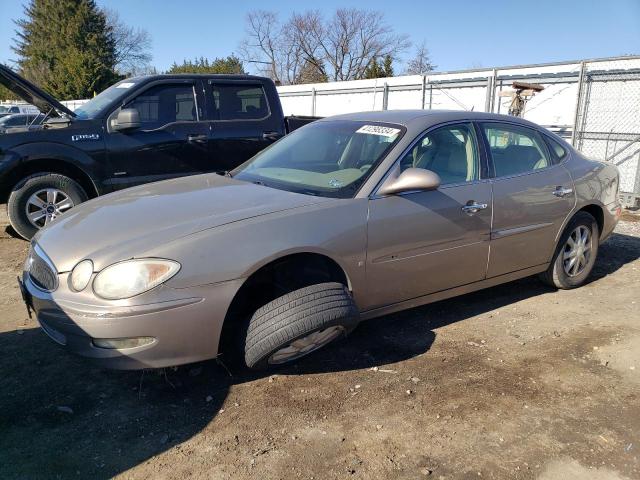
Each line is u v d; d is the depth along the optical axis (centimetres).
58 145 584
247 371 331
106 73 3938
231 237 286
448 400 302
